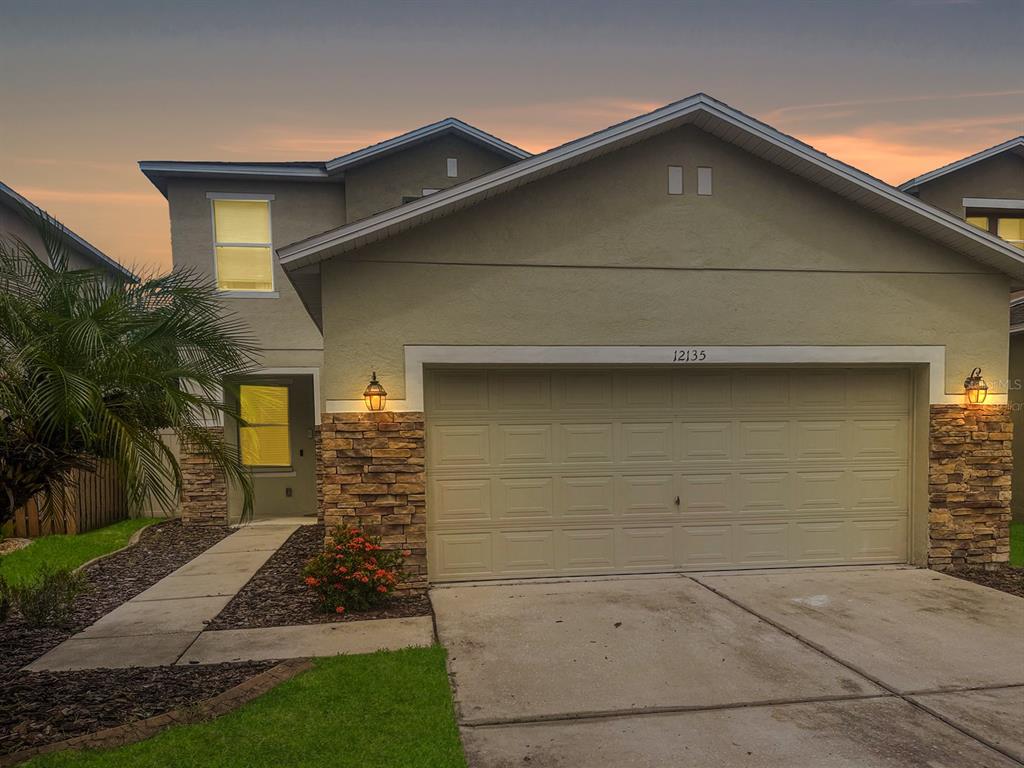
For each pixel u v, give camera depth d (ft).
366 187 39.60
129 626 19.75
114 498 40.24
